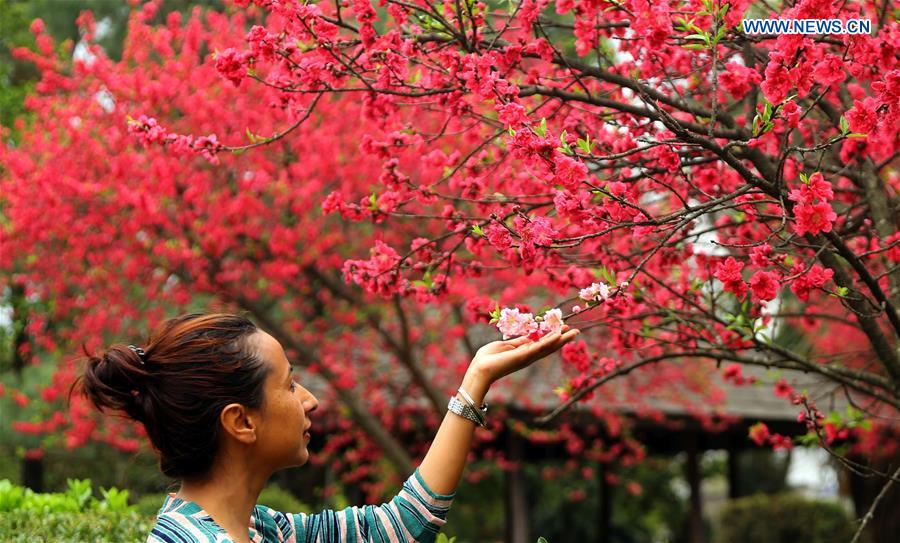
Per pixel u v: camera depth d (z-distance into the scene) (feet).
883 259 13.11
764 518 48.88
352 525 6.43
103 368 5.86
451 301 25.45
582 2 10.07
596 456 33.50
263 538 6.28
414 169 25.29
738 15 9.35
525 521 33.35
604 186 9.67
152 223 26.45
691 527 35.04
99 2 45.39
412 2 11.09
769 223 13.20
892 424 29.91
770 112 8.46
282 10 10.01
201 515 5.64
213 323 6.02
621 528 60.59
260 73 24.03
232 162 26.45
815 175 8.44
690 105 11.08
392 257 11.53
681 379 32.17
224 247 26.63
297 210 26.17
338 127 25.80
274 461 5.98
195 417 5.73
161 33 26.99
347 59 10.97
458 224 11.72
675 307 13.50
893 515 35.83
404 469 29.32
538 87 10.44
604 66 12.57
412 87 10.66
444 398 29.50
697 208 8.82
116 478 35.94
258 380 5.89
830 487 51.98
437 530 6.25
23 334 36.78
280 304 35.29
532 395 31.45
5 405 32.71
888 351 11.57
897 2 10.46
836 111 11.60
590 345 25.26
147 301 30.48
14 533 11.20
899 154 12.14
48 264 28.89
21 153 26.76
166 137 11.27
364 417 29.30
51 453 33.78
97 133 26.53
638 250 12.73
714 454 71.05
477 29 10.86
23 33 44.34
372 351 32.89
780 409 32.91
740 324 12.13
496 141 12.64
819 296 17.10
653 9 9.16
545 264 11.93
